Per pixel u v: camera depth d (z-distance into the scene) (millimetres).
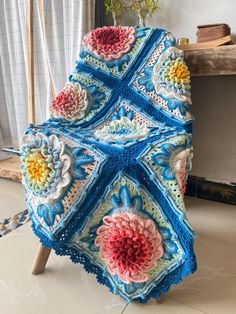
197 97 1410
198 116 1432
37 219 769
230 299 829
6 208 1381
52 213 735
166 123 948
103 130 959
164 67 991
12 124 1820
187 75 972
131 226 710
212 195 1460
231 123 1364
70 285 891
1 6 1592
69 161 727
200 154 1467
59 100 995
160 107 980
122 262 724
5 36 1647
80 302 825
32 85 1445
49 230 739
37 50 1513
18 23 1547
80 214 740
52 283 899
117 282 767
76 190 729
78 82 1033
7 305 818
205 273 937
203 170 1476
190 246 690
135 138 840
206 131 1430
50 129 854
